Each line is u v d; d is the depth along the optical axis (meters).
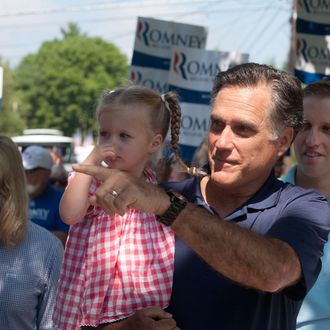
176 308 4.17
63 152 20.59
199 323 4.09
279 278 3.55
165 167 6.19
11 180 5.18
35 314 5.26
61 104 108.88
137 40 13.70
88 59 111.62
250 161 3.96
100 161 4.41
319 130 5.67
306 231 3.79
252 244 3.49
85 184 4.31
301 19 11.99
